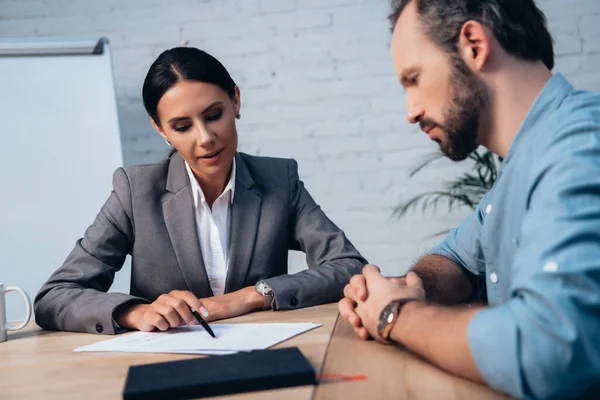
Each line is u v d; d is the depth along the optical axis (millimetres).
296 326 1034
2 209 2346
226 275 1468
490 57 805
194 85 1332
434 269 1113
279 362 736
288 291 1262
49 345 1074
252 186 1527
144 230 1461
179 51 1372
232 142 1402
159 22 2816
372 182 2750
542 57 833
